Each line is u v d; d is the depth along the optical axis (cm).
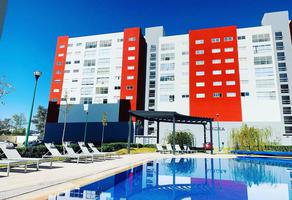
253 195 680
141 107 5528
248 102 4253
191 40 4872
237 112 4241
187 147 2912
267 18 4881
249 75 4384
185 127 4272
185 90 4656
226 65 4531
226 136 4153
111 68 5403
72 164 1188
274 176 1091
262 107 4169
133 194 666
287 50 4606
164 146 2886
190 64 4744
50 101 5394
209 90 4503
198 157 2105
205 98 4488
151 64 5847
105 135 4225
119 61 5391
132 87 5169
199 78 4622
